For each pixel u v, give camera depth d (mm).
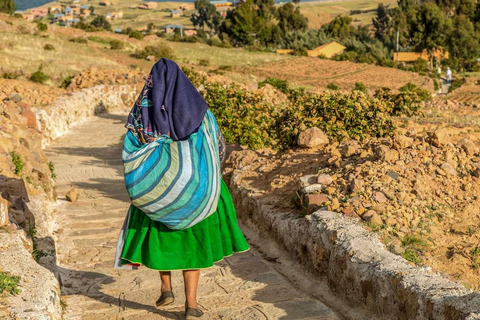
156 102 4676
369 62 71562
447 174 7598
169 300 5305
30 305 4648
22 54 39219
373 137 10609
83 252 7695
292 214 7395
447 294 4418
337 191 7234
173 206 4664
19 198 7551
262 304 5695
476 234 6461
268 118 11758
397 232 6332
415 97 15375
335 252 5918
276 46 100062
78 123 23000
